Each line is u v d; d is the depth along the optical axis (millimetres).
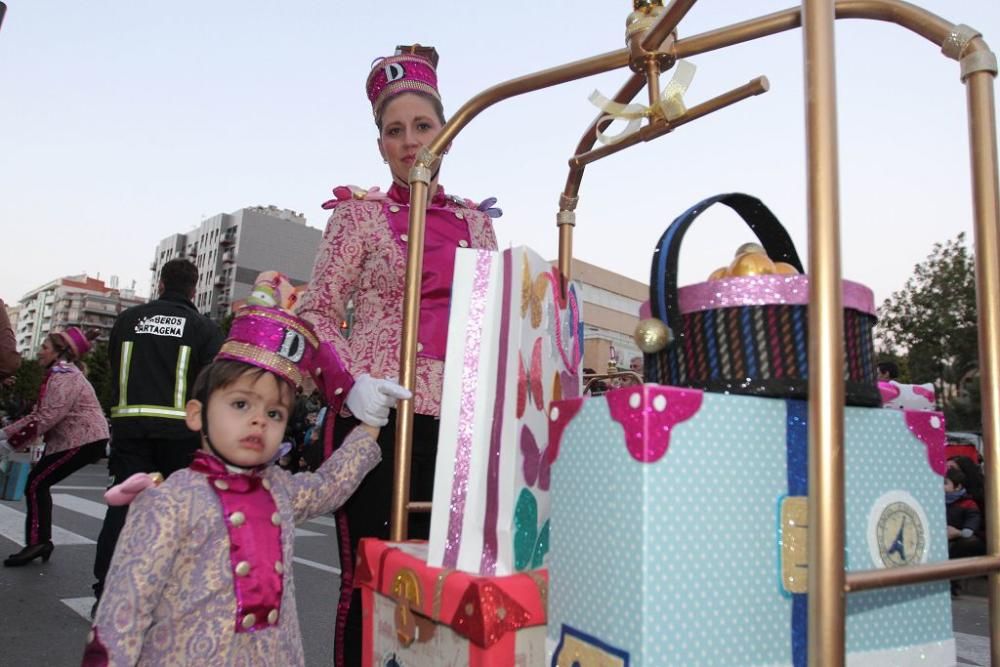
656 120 1270
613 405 894
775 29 1230
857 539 968
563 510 985
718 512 862
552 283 1374
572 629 944
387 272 1695
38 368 52188
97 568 3074
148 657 1350
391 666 1299
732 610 856
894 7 1115
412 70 1810
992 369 1021
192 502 1398
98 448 4422
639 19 1269
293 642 1501
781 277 943
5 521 5734
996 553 1012
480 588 1034
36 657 2729
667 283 1011
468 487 1190
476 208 1926
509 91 1419
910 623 1017
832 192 836
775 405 922
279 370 1479
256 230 77688
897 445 1034
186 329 3371
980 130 1043
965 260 21141
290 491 1556
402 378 1446
